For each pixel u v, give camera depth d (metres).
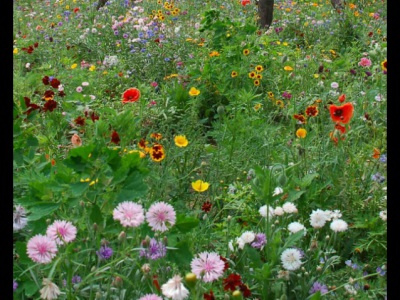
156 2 12.00
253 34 7.53
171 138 4.47
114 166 2.79
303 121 4.76
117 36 8.78
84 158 2.77
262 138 4.86
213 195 4.00
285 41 9.10
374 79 5.90
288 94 6.11
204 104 6.23
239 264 3.04
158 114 5.30
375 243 3.54
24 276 2.52
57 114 4.82
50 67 6.96
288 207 3.18
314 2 12.84
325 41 9.20
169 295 2.18
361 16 9.94
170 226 2.54
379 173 3.88
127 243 2.73
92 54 8.52
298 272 2.95
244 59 6.67
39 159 3.53
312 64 7.04
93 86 6.40
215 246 3.33
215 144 5.67
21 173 3.18
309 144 4.67
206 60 6.76
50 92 4.77
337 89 6.43
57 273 2.63
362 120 4.91
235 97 6.07
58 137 4.76
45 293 2.20
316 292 2.64
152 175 3.66
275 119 6.12
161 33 8.48
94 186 2.79
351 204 3.84
